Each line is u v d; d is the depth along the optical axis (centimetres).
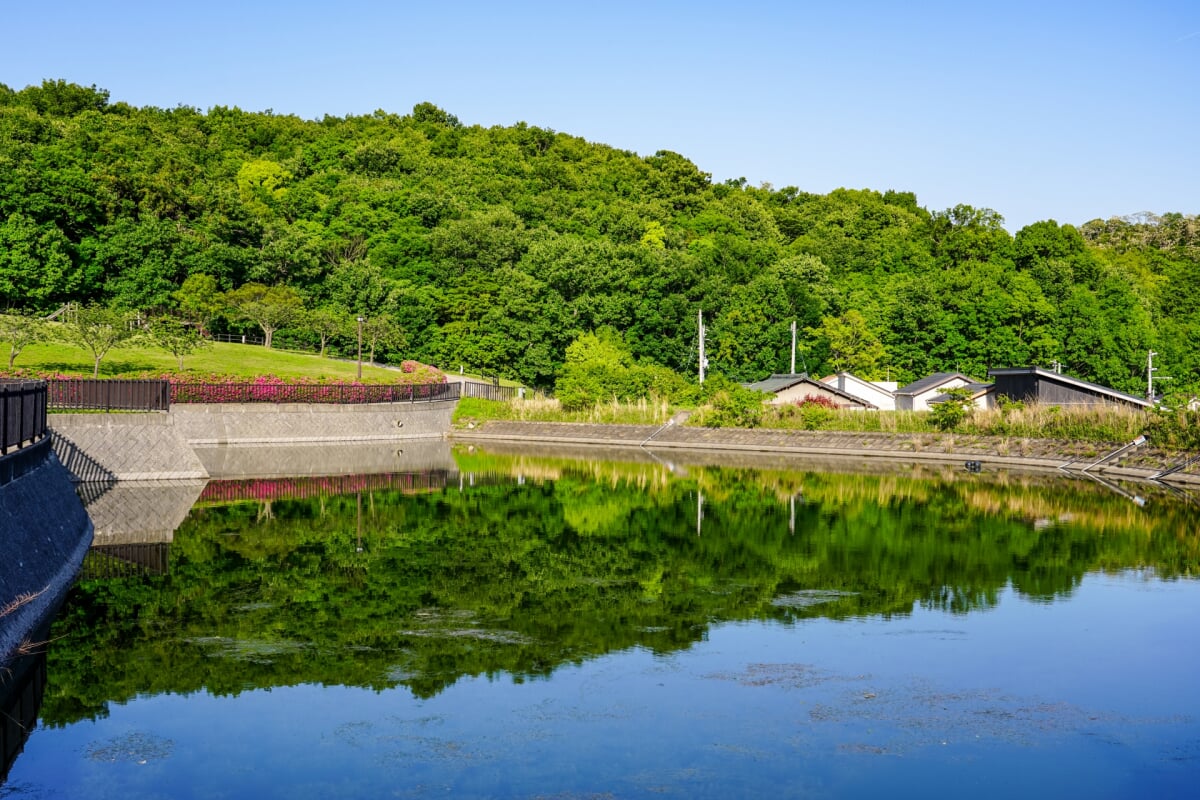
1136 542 3234
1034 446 5638
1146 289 12362
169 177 10294
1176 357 10288
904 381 10094
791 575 2775
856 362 9644
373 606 2416
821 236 13600
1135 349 10112
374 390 7031
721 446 6612
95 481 4250
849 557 3011
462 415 7825
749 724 1709
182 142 14312
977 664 2016
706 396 7544
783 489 4556
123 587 2553
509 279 10256
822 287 10319
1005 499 4197
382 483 4694
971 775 1527
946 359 10219
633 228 12381
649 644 2134
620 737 1655
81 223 9050
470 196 13388
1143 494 4344
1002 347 9919
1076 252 12481
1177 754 1603
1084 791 1476
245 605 2408
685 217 14150
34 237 8212
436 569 2822
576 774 1522
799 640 2167
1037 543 3216
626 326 9869
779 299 9719
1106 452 5312
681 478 5003
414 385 7344
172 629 2209
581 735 1662
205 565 2816
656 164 17525
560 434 7275
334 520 3600
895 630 2239
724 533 3412
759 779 1508
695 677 1933
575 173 16088
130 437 4403
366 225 11544
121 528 3319
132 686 1875
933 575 2777
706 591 2591
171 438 4538
